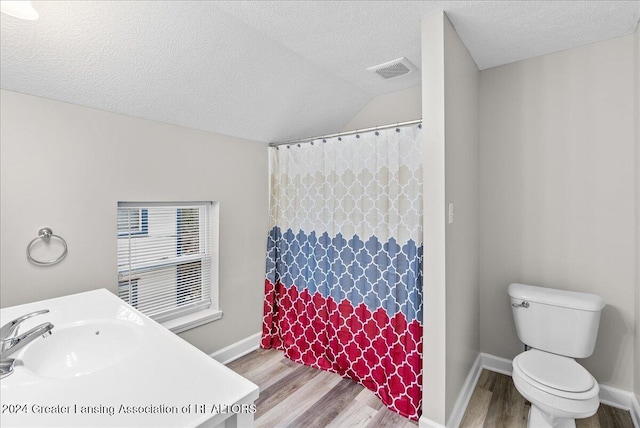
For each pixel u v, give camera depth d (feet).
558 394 4.73
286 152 8.43
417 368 5.90
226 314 7.99
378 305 6.60
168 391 2.59
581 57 6.46
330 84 7.89
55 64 4.64
